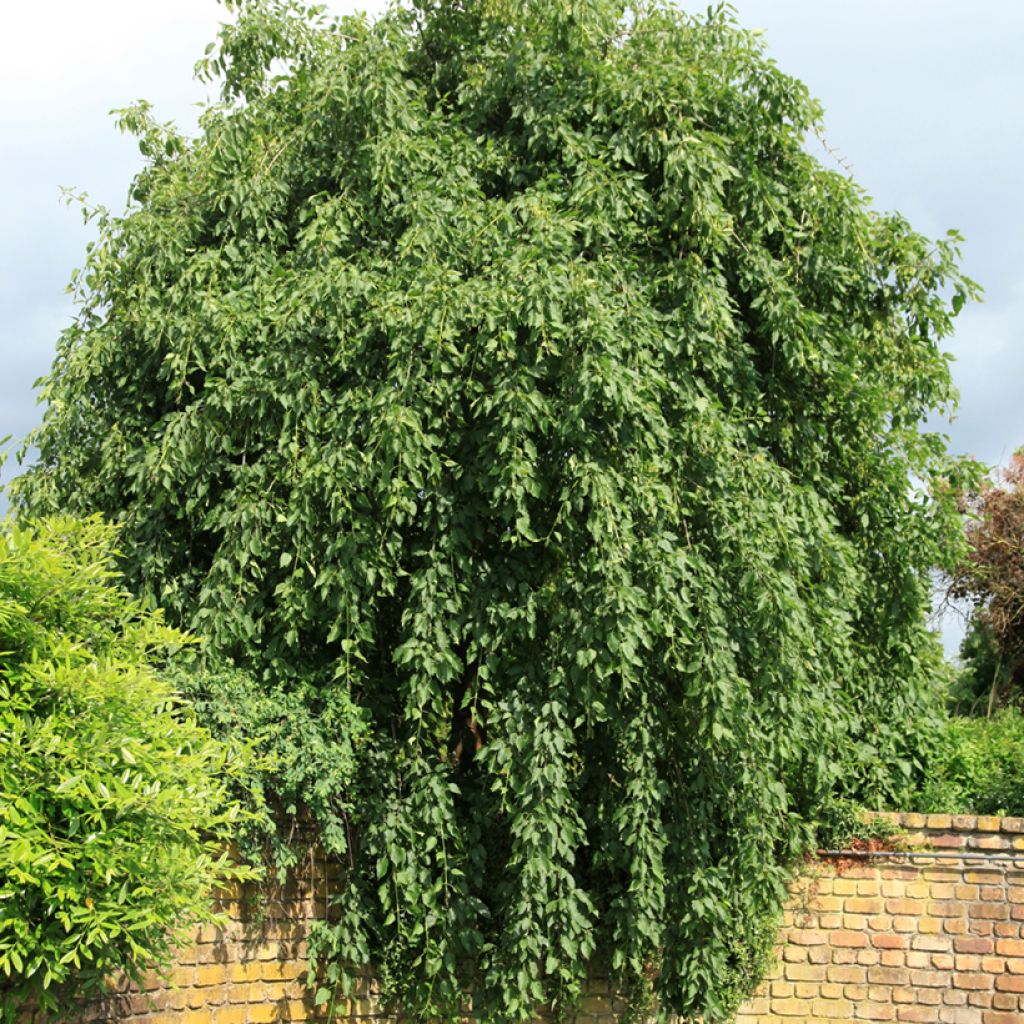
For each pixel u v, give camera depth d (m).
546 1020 7.29
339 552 6.55
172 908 5.06
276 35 8.18
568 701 6.54
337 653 7.10
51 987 5.37
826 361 7.60
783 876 7.20
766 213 7.79
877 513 8.12
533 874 6.32
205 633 6.44
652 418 6.49
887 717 8.33
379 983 7.01
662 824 6.90
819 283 7.96
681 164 7.12
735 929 7.12
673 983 6.88
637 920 6.62
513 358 6.40
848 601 7.56
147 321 7.20
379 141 7.32
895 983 7.54
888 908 7.61
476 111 7.86
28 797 4.72
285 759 6.06
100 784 4.70
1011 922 7.50
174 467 6.93
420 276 6.64
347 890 6.81
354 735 6.66
